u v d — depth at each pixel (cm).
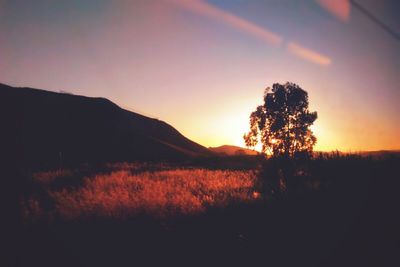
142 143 10712
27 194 1758
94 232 1088
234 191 1978
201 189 2194
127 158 8481
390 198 1416
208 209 1416
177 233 1079
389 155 2309
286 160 2550
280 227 1121
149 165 5072
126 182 2477
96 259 873
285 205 1441
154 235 1059
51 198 1725
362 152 2612
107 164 4841
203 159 6712
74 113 11744
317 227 1095
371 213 1224
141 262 849
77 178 2767
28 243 984
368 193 1558
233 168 4722
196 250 925
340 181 1925
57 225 1163
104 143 9750
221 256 873
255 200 1599
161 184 2323
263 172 2559
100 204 1432
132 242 998
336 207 1349
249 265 810
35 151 6706
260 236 1027
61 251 930
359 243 927
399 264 784
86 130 10481
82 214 1303
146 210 1353
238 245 948
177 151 10925
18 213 1251
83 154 8112
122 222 1204
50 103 11731
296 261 822
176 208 1441
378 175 1847
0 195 1498
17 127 8675
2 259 868
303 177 2320
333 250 888
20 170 2386
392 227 1048
